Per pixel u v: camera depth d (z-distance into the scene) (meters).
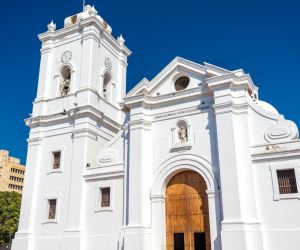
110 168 24.47
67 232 23.75
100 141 27.25
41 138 27.80
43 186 26.33
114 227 22.89
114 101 30.75
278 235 18.50
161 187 22.34
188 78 24.06
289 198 18.84
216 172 20.84
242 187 19.84
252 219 19.09
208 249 20.41
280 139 20.20
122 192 23.47
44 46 30.98
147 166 23.03
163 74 24.56
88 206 24.20
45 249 24.36
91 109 26.34
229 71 21.61
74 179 24.95
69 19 31.39
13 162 98.44
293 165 19.20
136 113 24.03
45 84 29.52
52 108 28.58
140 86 24.58
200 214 21.25
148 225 21.77
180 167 22.09
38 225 25.38
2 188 91.44
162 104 24.02
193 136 22.33
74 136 26.19
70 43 30.09
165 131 23.39
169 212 22.20
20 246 24.95
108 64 30.88
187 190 22.08
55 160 26.95
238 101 21.52
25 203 26.19
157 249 21.30
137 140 23.38
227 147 20.39
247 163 20.22
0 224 53.78
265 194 19.44
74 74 28.73
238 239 18.45
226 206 19.45
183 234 21.39
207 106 22.42
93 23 29.19
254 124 21.17
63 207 24.92
